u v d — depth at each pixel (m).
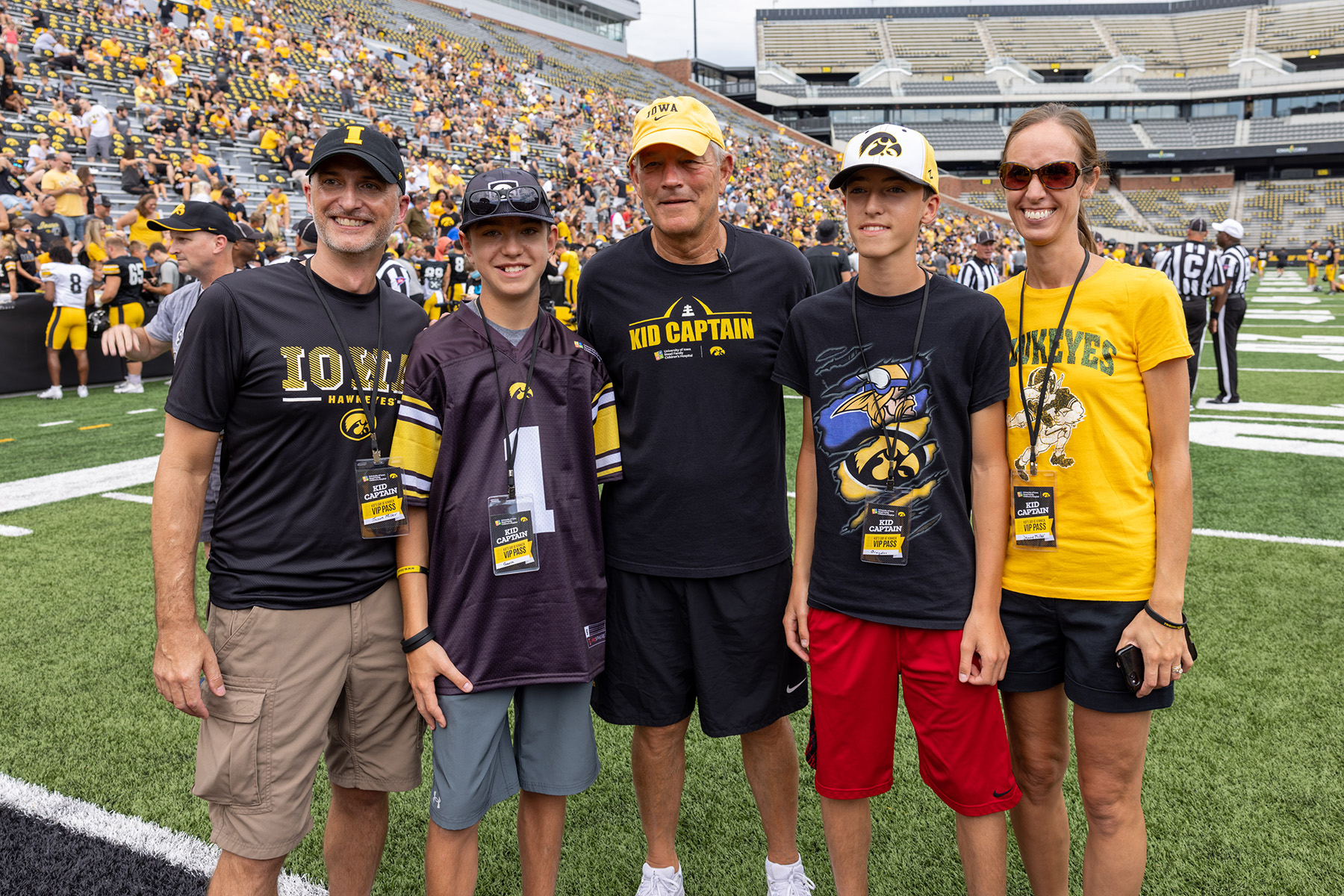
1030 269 1.83
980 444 1.77
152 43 18.88
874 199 1.70
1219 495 5.33
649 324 1.99
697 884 2.15
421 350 1.75
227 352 1.64
